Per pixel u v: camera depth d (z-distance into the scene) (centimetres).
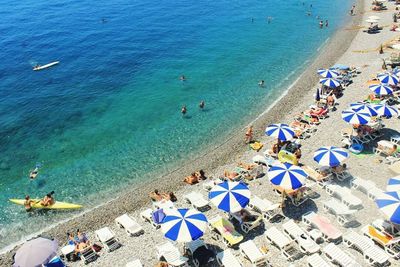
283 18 7025
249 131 3325
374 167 2778
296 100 4000
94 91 4681
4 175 3253
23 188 3086
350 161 2866
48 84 4953
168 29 6894
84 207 2825
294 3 7975
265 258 2048
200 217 2088
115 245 2325
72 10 8731
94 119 4041
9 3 9794
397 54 4425
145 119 3972
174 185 2909
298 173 2367
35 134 3838
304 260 2069
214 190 2277
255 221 2297
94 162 3353
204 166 3116
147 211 2569
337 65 4481
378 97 3656
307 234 2181
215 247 2228
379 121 3183
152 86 4703
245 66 5084
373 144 3047
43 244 2003
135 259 2222
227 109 4019
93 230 2548
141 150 3462
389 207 2023
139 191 2908
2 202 2939
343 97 3859
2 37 6988
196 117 3919
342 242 2147
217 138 3522
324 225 2200
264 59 5262
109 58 5712
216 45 5947
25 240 2569
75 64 5566
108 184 3061
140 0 9212
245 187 2286
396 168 2691
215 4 8344
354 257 2039
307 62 5016
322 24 6328
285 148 3066
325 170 2675
